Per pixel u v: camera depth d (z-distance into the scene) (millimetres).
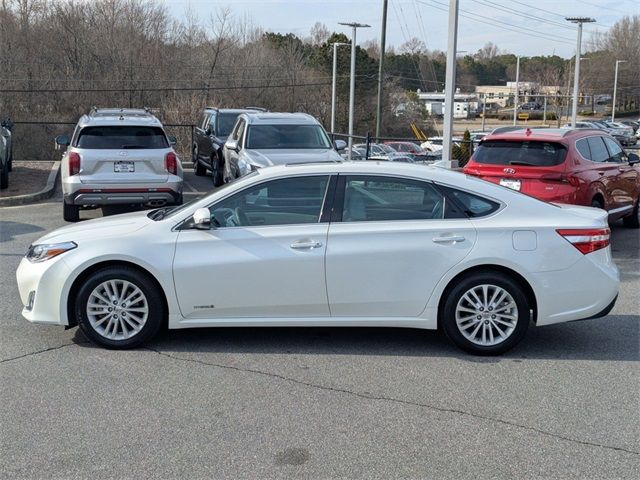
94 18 51312
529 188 10062
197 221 5801
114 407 4832
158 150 11445
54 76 49844
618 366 5746
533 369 5652
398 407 4883
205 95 54594
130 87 51062
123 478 3918
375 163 6242
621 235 12109
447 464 4105
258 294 5883
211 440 4367
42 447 4266
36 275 5941
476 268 5867
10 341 6168
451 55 14203
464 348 5918
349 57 67125
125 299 5938
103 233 6008
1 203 13766
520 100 111688
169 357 5812
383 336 6434
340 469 4035
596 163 10750
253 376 5422
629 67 95750
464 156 25125
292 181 6008
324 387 5223
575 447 4328
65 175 11383
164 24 53125
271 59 60750
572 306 5891
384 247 5824
